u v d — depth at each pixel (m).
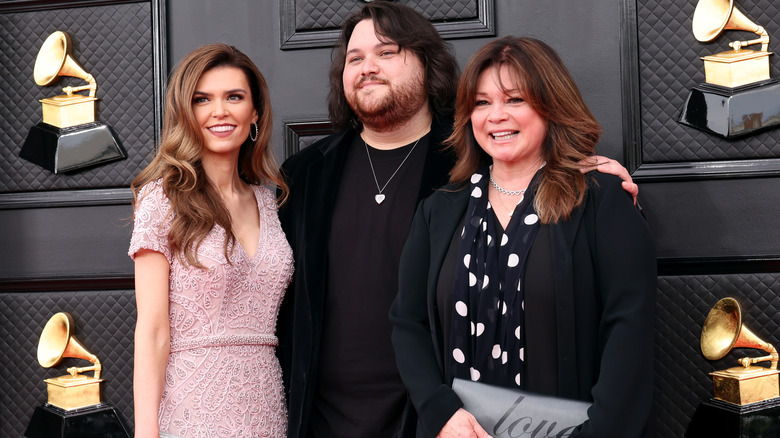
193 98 1.86
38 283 2.30
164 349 1.76
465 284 1.62
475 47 2.15
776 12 1.97
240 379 1.79
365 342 1.87
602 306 1.58
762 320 1.98
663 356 2.04
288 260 1.91
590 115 1.69
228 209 1.90
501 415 1.51
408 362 1.66
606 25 2.08
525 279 1.58
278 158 2.23
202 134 1.86
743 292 1.99
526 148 1.65
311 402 1.85
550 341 1.56
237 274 1.81
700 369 2.01
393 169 1.97
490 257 1.62
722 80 1.98
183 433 1.74
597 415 1.45
